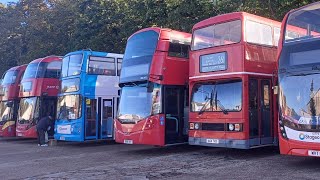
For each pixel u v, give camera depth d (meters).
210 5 18.89
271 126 13.01
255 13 16.88
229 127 12.45
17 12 38.06
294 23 10.83
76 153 15.65
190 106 13.70
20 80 23.61
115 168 11.38
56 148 17.89
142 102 14.28
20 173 11.02
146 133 13.91
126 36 24.58
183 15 20.08
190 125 13.63
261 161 11.88
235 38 12.57
